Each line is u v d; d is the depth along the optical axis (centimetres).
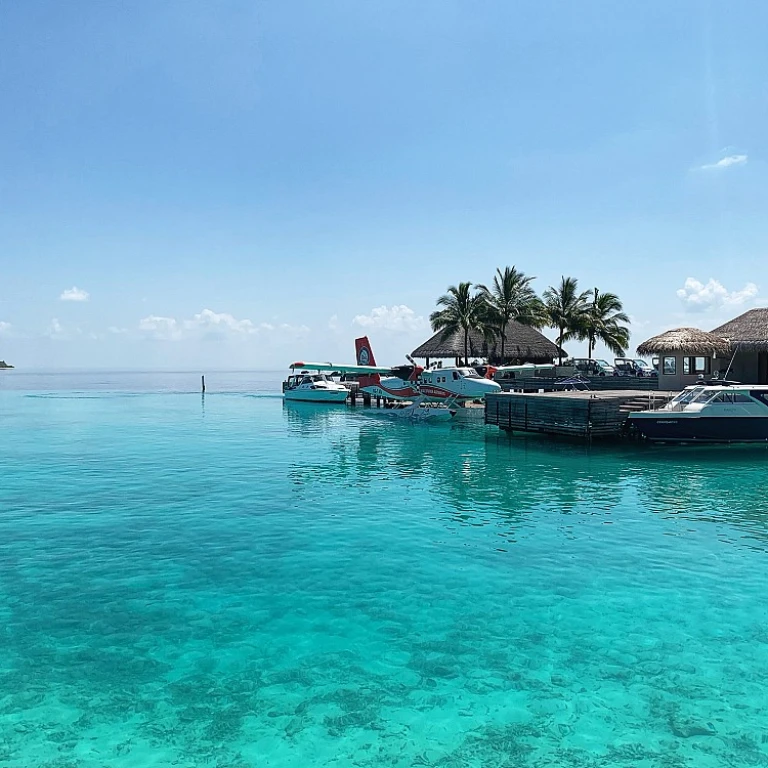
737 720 656
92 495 1758
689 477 1941
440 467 2181
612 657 792
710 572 1088
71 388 10544
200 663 786
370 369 4088
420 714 671
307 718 665
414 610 941
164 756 602
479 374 4034
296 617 920
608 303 5931
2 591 1025
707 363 3762
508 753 605
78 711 678
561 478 1948
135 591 1025
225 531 1372
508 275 5341
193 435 3291
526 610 936
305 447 2767
